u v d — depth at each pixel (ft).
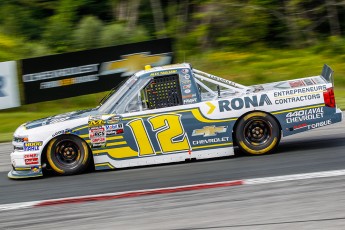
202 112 48.42
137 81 48.83
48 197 41.75
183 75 48.93
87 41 144.46
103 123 47.96
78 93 92.58
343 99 88.84
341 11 151.64
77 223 34.27
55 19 155.53
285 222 31.58
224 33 148.77
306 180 40.01
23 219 36.37
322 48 139.64
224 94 52.24
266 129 49.03
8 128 84.79
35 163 48.08
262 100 48.70
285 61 131.54
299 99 48.93
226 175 43.34
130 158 48.24
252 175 42.68
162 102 48.75
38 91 90.63
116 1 160.25
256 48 145.07
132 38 145.69
